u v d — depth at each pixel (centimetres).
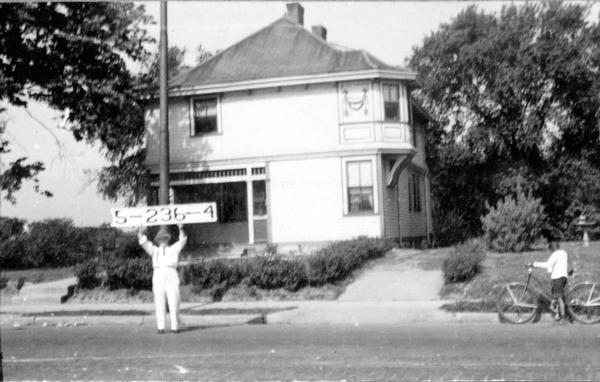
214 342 1144
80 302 1833
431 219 3228
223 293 1791
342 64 2570
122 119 2555
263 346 1081
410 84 2628
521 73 2541
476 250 1933
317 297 1731
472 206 3144
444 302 1536
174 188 2772
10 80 2200
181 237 1317
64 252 2400
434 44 2791
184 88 2636
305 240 2545
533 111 2617
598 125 2506
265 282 1780
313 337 1176
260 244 2611
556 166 2625
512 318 1330
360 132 2527
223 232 2723
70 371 888
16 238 2339
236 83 2597
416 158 3034
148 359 977
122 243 2411
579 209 2530
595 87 2459
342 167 2536
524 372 814
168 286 1300
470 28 2736
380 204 2495
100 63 2391
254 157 2612
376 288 1731
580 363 864
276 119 2608
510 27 2570
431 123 3117
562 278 1300
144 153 2822
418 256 2041
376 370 850
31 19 2106
